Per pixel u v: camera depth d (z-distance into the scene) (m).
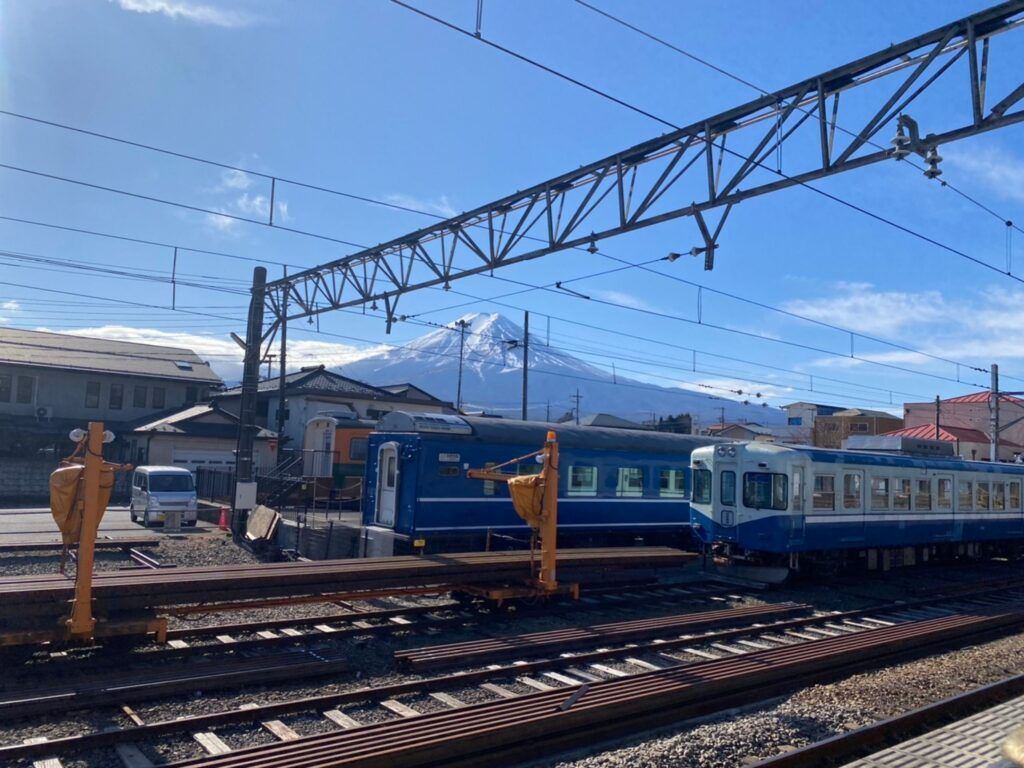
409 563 11.74
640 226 11.89
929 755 6.31
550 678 8.90
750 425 66.31
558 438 18.14
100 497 8.62
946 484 20.78
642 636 11.10
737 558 17.52
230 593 9.82
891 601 15.66
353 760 5.75
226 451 36.53
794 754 6.45
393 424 17.34
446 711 6.96
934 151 9.01
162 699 7.70
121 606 8.98
